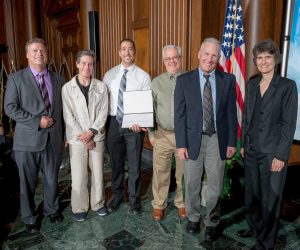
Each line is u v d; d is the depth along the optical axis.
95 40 5.00
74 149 2.50
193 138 2.18
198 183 2.32
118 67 2.75
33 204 2.53
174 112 2.24
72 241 2.36
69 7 6.12
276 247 2.24
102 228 2.55
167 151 2.54
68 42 6.52
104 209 2.74
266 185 2.03
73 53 6.44
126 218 2.71
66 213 2.81
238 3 3.15
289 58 3.05
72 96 2.45
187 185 2.32
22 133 2.34
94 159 2.60
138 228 2.54
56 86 2.46
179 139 2.22
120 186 2.87
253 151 2.05
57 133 2.49
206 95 2.14
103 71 5.00
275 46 1.90
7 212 2.84
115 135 2.71
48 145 2.46
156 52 3.99
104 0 4.72
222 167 2.22
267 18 3.14
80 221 2.64
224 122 2.17
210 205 2.29
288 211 2.76
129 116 2.50
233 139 2.20
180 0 3.59
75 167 2.54
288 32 3.02
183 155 2.22
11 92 2.26
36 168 2.47
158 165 2.59
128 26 4.50
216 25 3.62
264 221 2.07
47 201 2.60
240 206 2.89
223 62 3.24
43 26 7.19
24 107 2.31
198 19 3.48
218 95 2.12
